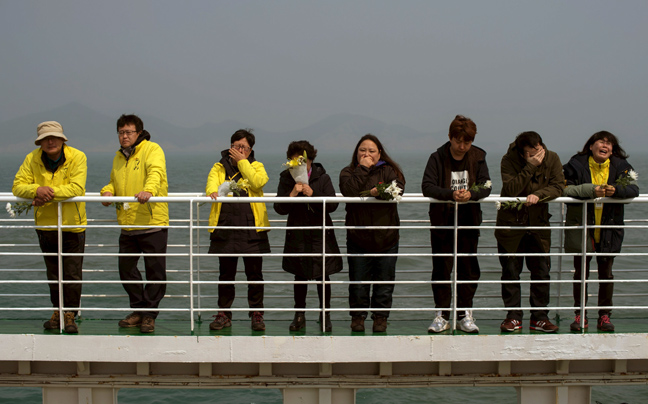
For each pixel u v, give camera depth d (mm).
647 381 5395
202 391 9336
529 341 5156
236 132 5688
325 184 5531
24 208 5348
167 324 5707
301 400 5336
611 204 5516
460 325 5523
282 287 11703
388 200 5133
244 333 5379
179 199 5137
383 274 5406
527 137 5223
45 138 5180
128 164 5547
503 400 9000
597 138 5492
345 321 5922
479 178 5359
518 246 5480
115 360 5086
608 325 5484
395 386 5301
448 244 5484
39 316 9680
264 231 5637
